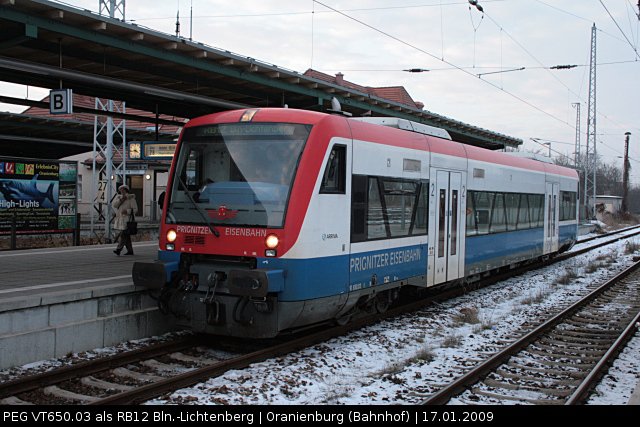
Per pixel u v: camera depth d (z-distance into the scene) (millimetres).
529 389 6895
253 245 7891
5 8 9625
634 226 53969
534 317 11398
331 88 15945
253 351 8367
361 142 8922
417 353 8117
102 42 10961
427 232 11055
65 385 6551
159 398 6051
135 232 13312
